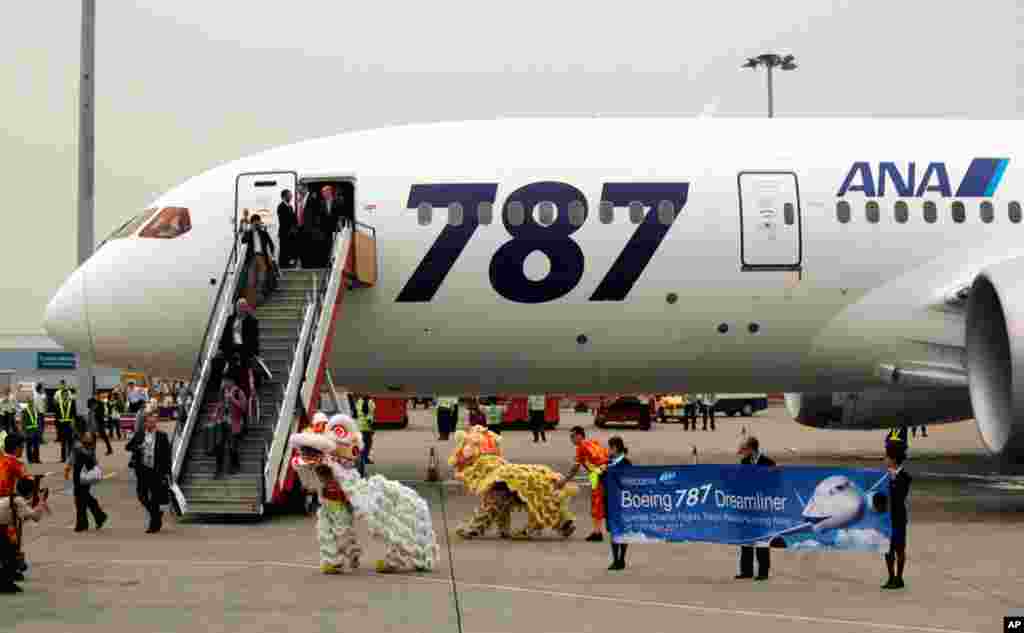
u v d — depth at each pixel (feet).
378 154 90.63
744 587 49.80
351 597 47.50
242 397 73.31
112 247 91.81
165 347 90.12
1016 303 74.13
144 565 55.67
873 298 88.89
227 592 48.60
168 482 69.92
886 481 49.70
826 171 89.97
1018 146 93.09
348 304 87.86
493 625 41.88
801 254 88.22
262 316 81.41
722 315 88.33
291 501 76.64
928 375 88.84
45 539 64.95
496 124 92.94
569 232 87.30
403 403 215.92
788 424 234.38
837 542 50.47
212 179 92.22
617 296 87.51
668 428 217.36
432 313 87.71
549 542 64.34
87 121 113.50
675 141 91.09
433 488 92.58
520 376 91.09
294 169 90.48
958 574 53.21
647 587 49.80
